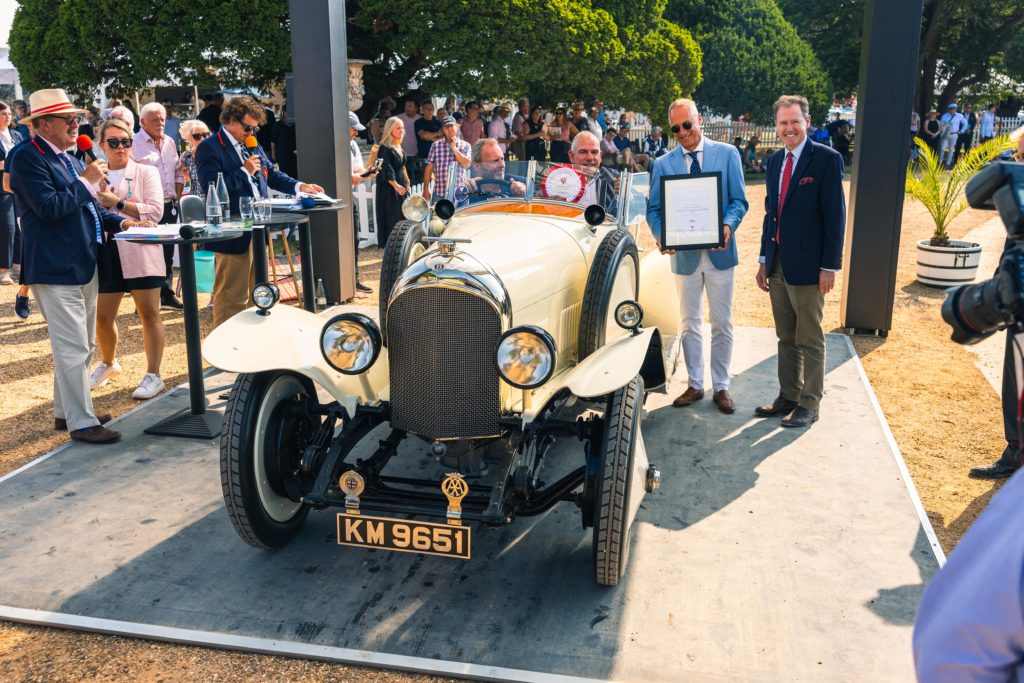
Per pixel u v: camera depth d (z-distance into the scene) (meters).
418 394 3.52
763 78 25.75
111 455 4.87
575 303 4.40
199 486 4.47
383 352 4.20
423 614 3.31
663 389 4.85
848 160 29.03
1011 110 37.00
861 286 7.27
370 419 3.73
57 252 4.73
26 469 4.65
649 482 3.65
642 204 5.63
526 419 3.55
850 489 4.38
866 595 3.40
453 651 3.06
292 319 3.93
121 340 7.40
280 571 3.64
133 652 3.12
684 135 5.22
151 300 5.79
